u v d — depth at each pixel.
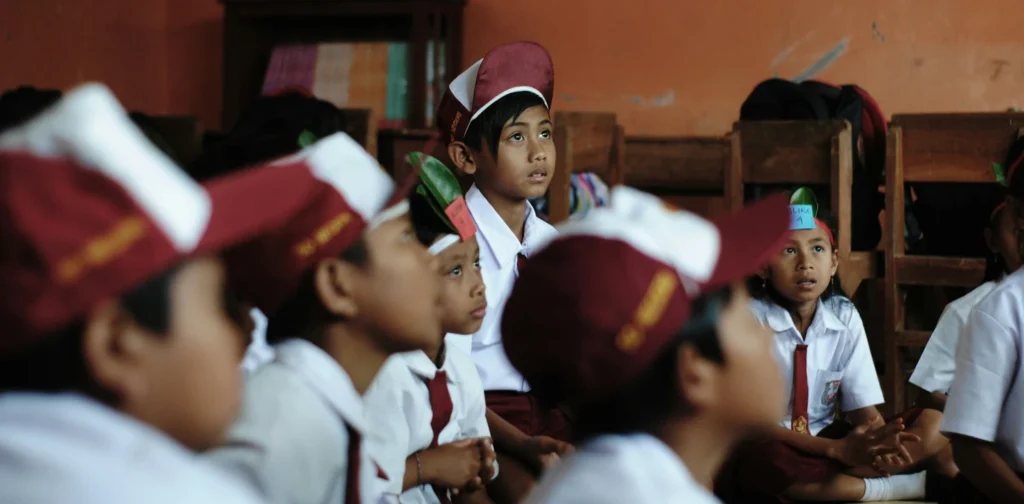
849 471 2.33
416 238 1.53
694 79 4.70
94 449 0.73
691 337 1.02
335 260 1.29
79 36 4.84
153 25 5.30
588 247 1.02
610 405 1.03
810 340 2.47
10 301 0.68
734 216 1.14
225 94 5.02
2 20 4.45
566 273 1.01
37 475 0.71
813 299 2.43
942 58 4.43
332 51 4.95
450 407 1.91
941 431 1.96
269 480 1.20
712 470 1.07
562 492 1.00
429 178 1.79
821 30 4.55
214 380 0.80
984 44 4.38
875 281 3.44
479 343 2.30
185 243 0.74
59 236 0.68
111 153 0.70
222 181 0.92
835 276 2.56
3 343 0.70
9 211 0.68
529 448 2.12
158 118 3.77
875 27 4.48
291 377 1.26
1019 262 2.48
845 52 4.53
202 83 5.30
